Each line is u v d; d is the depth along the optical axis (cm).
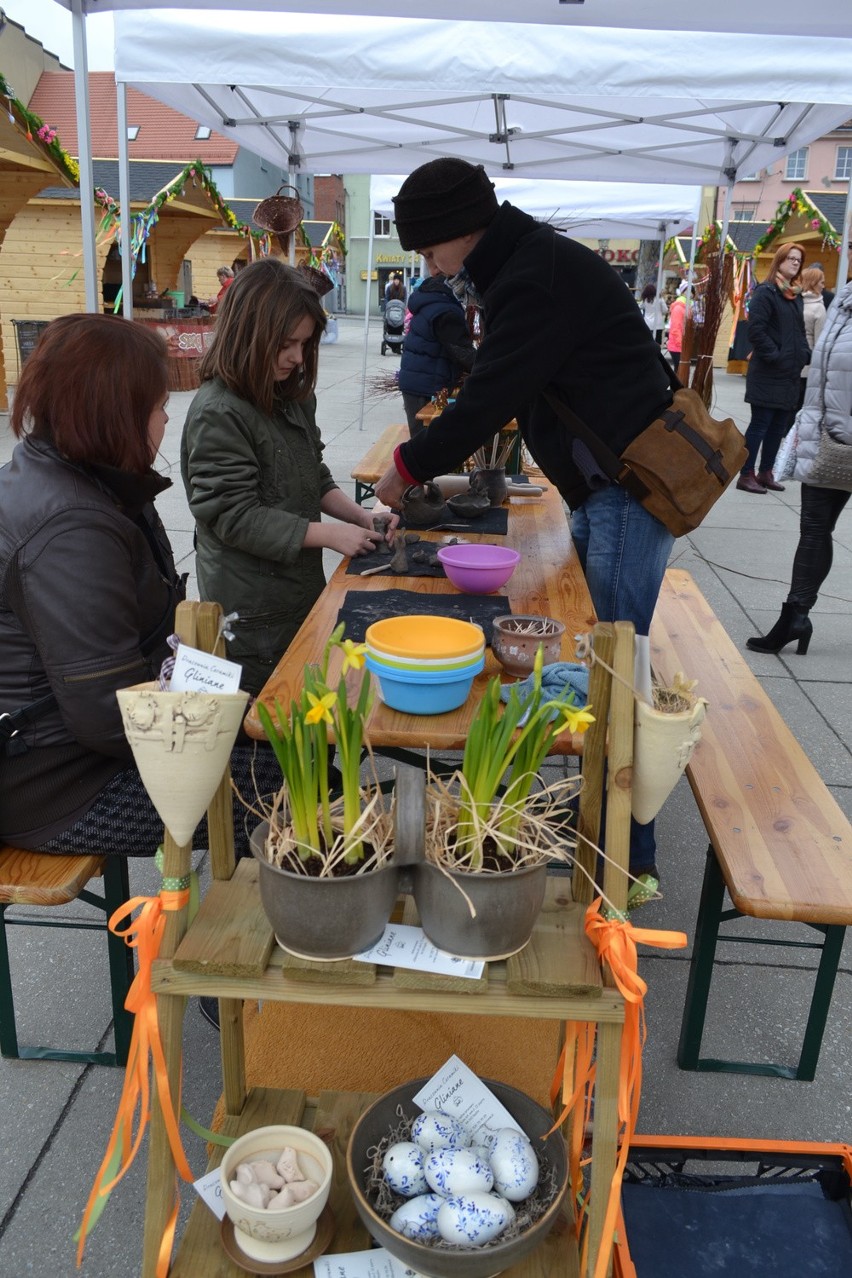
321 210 3781
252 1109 160
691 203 882
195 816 115
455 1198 123
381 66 389
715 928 196
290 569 260
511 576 250
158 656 189
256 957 118
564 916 129
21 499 161
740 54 388
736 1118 194
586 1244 131
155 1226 129
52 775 177
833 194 2091
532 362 210
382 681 168
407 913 133
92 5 320
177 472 774
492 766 115
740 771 221
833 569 583
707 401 638
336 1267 131
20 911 255
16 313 1166
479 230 217
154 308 1223
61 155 831
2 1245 163
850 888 178
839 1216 152
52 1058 204
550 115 566
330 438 930
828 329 388
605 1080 122
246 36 379
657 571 233
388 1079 184
